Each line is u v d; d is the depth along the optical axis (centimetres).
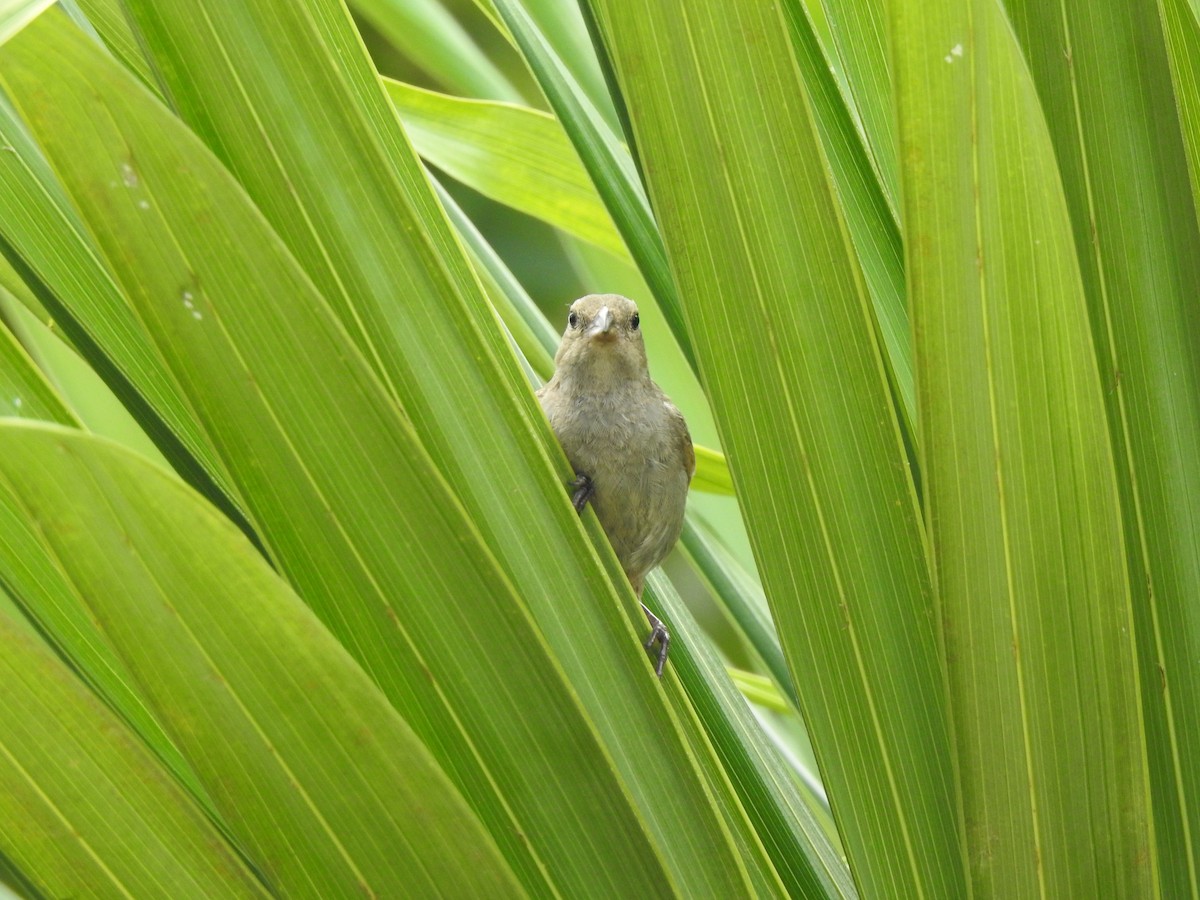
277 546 438
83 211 399
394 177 463
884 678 473
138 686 404
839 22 480
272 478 430
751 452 473
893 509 473
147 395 475
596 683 473
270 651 398
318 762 414
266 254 405
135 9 438
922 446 445
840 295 473
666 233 472
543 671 442
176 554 381
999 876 472
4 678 401
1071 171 474
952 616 454
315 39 447
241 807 420
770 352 473
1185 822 474
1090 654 465
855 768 473
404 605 442
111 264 405
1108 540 460
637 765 473
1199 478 474
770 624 487
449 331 472
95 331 476
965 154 425
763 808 479
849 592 473
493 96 491
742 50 470
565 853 450
